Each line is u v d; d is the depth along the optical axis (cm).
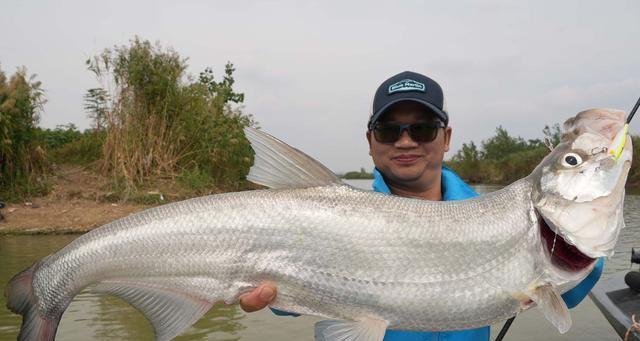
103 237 77
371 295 73
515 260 73
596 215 70
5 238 303
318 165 77
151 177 459
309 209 75
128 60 473
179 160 493
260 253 74
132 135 452
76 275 77
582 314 176
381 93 87
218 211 76
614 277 170
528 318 172
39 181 418
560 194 72
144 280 77
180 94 500
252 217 75
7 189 397
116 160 438
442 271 73
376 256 73
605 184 71
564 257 72
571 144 74
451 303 72
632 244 311
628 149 71
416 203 76
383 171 90
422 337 80
